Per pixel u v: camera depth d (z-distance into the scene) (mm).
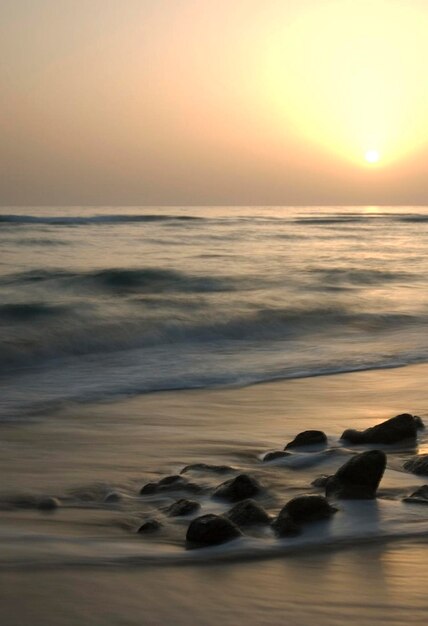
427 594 3719
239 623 3357
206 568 4086
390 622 3393
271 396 10164
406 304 19172
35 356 12352
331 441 7473
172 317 15406
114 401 9773
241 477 5703
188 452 7320
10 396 9914
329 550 4391
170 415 9039
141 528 4949
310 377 11477
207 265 26250
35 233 41156
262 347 14164
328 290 20984
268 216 91188
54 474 6539
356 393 10367
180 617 3414
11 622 3344
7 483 6234
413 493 5504
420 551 4383
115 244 35469
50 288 19234
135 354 13117
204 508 5414
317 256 31906
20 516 5340
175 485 5945
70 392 10211
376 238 46750
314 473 6359
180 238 41000
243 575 3975
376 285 22750
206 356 13117
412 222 73000
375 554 4328
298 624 3359
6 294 18031
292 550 4395
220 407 9500
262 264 27344
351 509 5133
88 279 20516
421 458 6371
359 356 13203
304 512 4887
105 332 13828
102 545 4543
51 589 3723
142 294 18641
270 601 3611
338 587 3805
